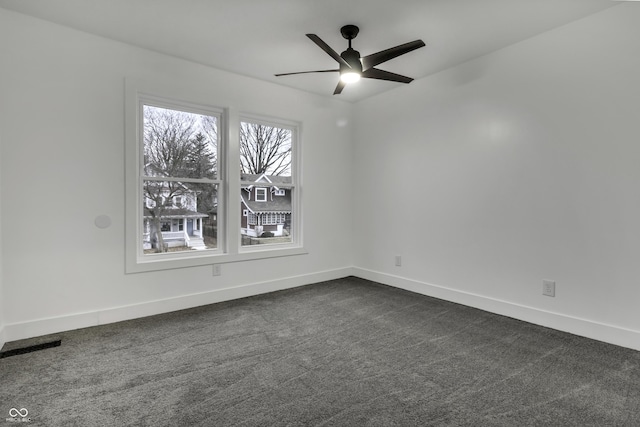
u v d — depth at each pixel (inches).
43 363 87.3
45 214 105.4
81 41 110.7
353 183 190.1
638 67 93.8
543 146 113.5
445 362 88.6
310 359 90.4
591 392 74.3
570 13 100.8
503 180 124.6
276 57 130.6
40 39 103.7
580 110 104.9
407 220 161.0
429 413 67.1
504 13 100.4
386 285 169.9
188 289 134.3
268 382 78.7
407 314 126.7
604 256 101.1
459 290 140.2
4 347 96.1
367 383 78.3
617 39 97.2
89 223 112.9
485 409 68.3
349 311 130.1
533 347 97.7
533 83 115.4
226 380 79.6
